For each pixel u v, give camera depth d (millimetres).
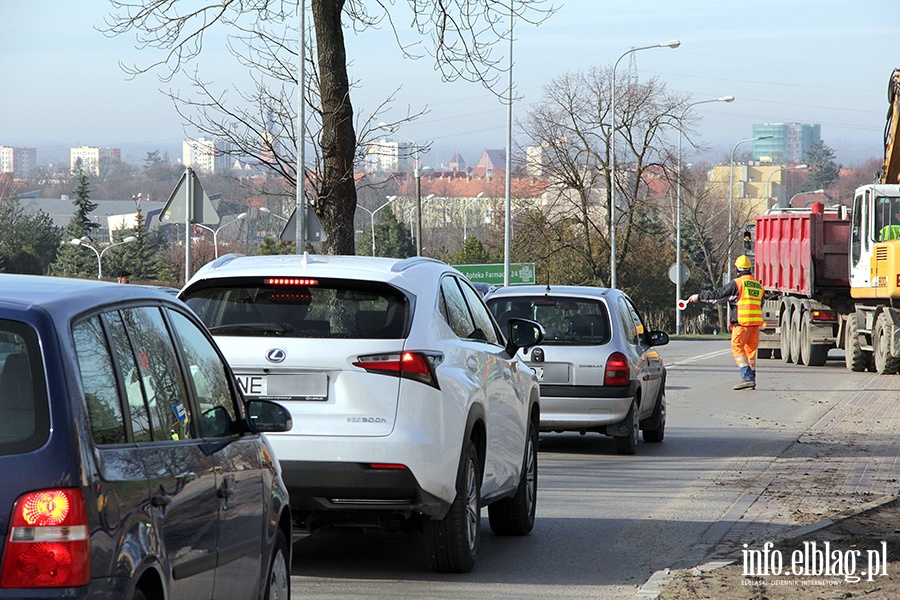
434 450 19109
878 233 72125
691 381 68312
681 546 23375
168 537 11430
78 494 9938
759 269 97875
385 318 19516
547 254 174625
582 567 21422
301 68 56969
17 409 10109
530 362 36188
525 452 24453
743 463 35500
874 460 36125
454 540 20156
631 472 33625
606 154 166625
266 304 19828
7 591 9648
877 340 72625
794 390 61875
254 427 14773
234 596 13578
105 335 11430
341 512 19453
